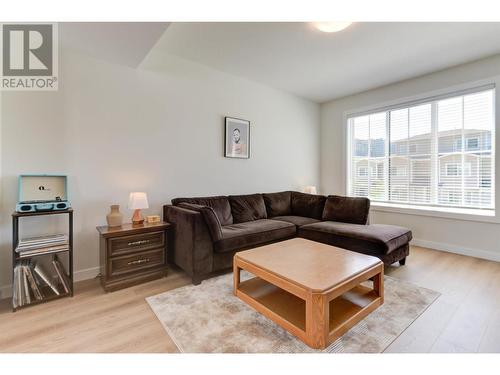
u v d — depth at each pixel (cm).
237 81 374
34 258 224
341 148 473
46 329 168
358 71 351
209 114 344
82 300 208
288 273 167
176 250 269
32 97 225
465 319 178
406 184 392
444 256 317
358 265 181
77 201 248
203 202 313
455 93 335
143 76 287
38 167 228
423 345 151
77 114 246
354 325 165
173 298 210
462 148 336
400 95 389
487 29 248
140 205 255
